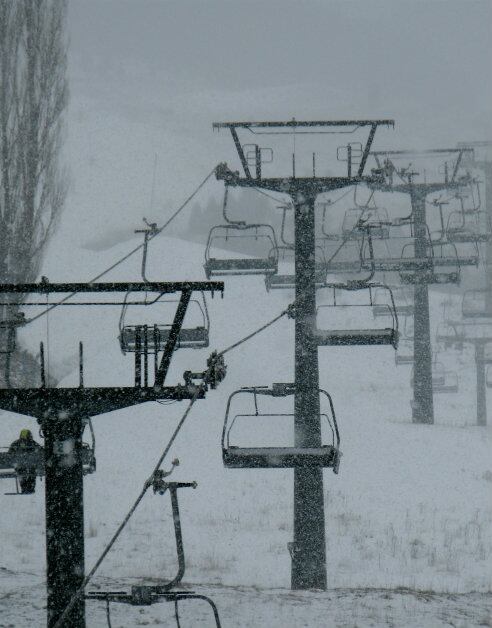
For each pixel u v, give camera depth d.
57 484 31.72
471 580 62.72
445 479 108.06
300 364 59.06
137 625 42.94
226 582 61.16
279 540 76.06
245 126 61.22
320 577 58.41
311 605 47.78
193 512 88.00
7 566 63.19
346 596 50.84
